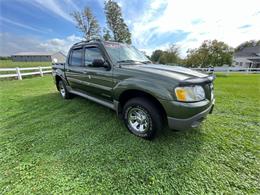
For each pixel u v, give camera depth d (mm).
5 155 2100
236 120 3215
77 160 1994
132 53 3369
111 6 26359
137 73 2338
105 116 3414
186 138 2496
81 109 3887
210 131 2732
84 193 1528
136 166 1885
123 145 2307
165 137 2520
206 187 1599
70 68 4004
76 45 3805
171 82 1990
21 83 8328
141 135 2463
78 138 2521
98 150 2197
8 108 4039
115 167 1870
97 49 3031
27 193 1525
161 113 2258
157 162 1952
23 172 1799
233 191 1552
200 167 1867
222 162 1953
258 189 1569
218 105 4262
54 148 2254
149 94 2197
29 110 3875
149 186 1614
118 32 27781
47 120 3248
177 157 2043
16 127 2938
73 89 4332
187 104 1926
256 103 4449
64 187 1597
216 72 15938
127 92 2521
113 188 1588
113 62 2738
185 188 1590
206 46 18891
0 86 7363
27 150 2211
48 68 13641
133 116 2562
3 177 1727
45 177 1725
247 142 2398
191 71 2543
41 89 6605
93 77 3123
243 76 13125
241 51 44625
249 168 1853
